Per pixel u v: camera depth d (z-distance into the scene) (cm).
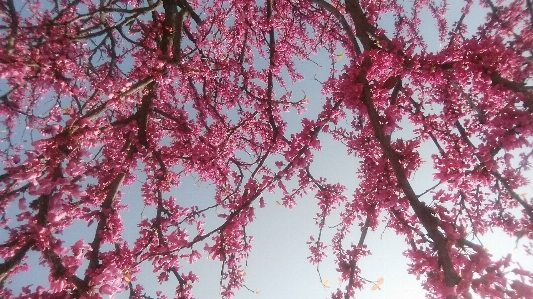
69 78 414
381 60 384
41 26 441
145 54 669
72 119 361
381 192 446
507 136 349
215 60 623
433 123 542
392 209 446
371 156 542
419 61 383
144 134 541
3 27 423
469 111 511
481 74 354
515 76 365
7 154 541
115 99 414
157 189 534
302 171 538
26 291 313
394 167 343
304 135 446
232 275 558
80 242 325
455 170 379
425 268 338
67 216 404
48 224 324
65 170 340
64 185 339
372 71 398
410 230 472
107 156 579
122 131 572
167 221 486
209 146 599
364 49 431
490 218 518
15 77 361
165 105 662
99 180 518
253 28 685
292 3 700
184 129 619
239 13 657
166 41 595
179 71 527
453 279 283
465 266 289
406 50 391
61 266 312
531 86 329
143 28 652
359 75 384
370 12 611
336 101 462
